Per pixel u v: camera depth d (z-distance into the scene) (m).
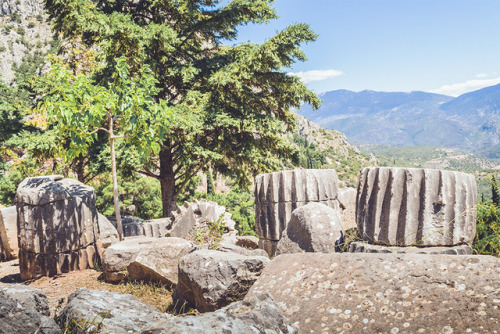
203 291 4.14
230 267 4.16
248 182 18.77
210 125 14.88
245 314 2.40
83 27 13.67
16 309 2.55
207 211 9.66
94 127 7.70
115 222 11.40
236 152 16.22
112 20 13.55
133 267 5.89
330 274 3.27
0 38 166.00
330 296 3.03
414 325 2.50
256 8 17.16
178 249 5.62
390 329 2.55
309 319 2.89
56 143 14.62
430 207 4.31
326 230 5.04
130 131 7.98
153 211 31.09
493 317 2.30
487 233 5.19
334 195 6.79
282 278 3.51
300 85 17.81
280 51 15.84
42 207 7.39
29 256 7.47
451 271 2.77
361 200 4.75
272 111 19.55
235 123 15.12
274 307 2.57
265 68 16.55
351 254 3.38
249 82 17.91
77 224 7.68
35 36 181.38
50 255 7.41
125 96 7.50
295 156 17.33
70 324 2.96
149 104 7.71
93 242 8.04
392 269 3.03
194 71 15.56
